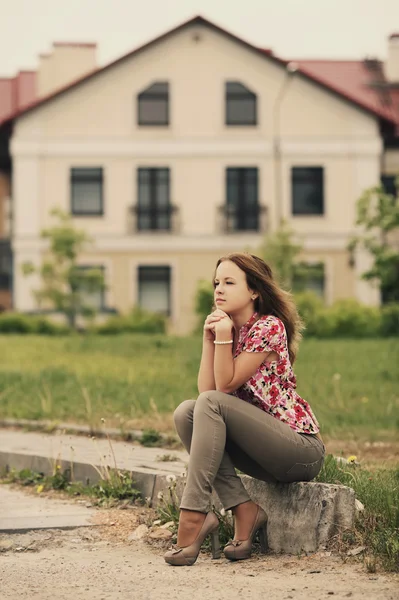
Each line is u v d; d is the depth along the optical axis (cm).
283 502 585
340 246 4031
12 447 934
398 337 3002
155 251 4025
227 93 4041
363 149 4050
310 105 4047
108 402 1234
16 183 4009
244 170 4050
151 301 4038
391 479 668
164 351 2214
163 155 4022
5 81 4616
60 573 555
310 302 3167
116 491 752
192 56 4022
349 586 496
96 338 2659
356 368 1716
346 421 1113
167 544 623
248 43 4009
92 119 4016
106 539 648
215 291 594
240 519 577
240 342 585
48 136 4009
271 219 4025
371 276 3194
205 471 564
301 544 574
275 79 4044
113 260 4025
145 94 4025
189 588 509
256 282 589
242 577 528
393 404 1263
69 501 766
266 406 575
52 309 3812
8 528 666
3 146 4162
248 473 591
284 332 579
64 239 3609
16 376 1564
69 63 4253
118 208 4019
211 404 564
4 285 4225
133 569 559
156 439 946
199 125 4034
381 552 543
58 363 1917
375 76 4525
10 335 3200
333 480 637
